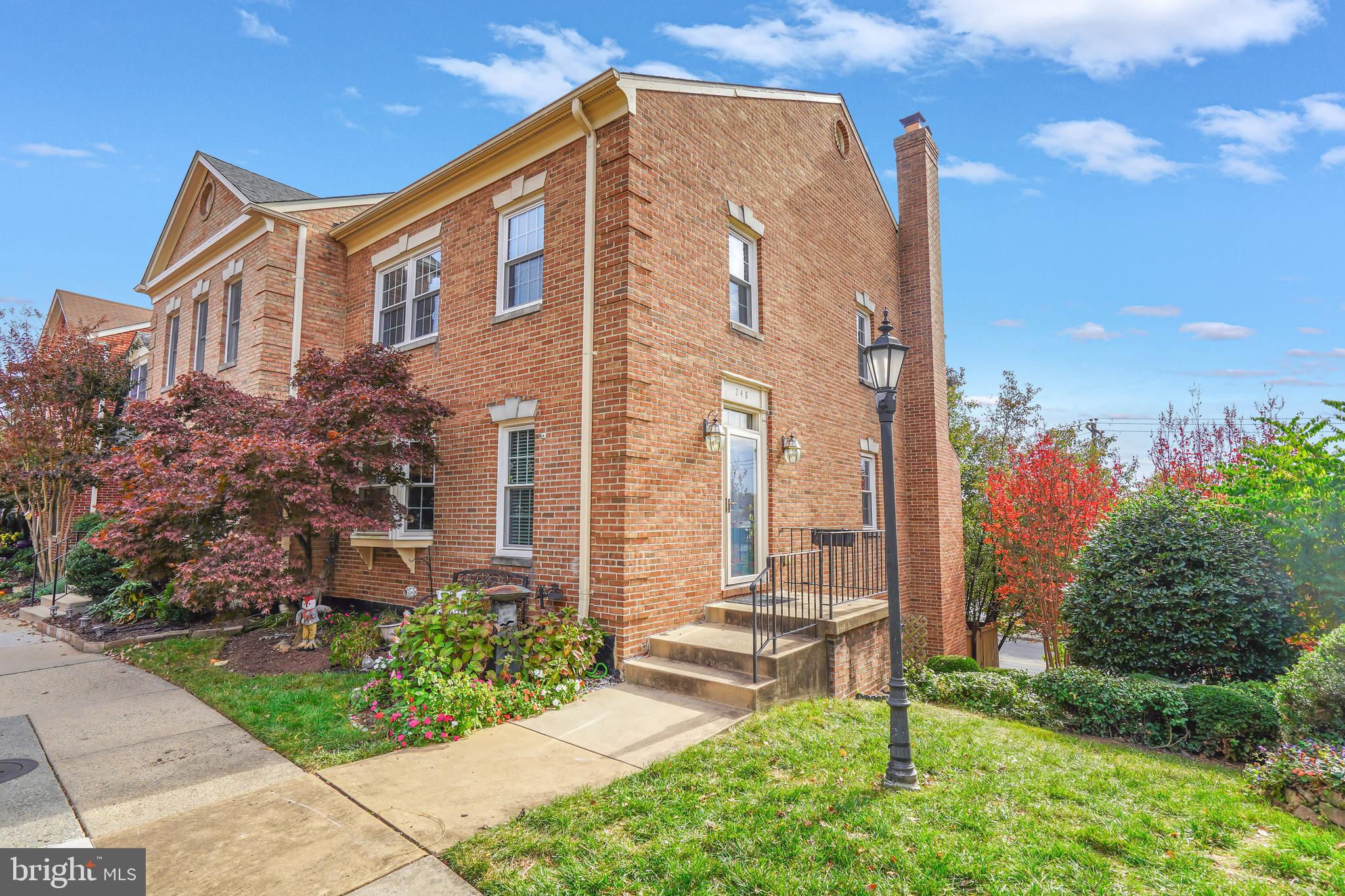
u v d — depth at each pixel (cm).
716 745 493
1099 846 359
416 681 567
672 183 791
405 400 827
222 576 716
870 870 318
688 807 384
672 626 748
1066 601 864
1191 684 692
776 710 591
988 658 1666
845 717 588
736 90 919
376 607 984
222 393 917
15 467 1404
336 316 1152
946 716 658
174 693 645
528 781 427
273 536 807
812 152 1120
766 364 942
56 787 422
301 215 1120
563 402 768
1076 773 484
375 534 919
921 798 412
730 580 849
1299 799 440
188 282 1366
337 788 418
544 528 775
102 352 1492
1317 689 495
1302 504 716
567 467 756
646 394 725
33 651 845
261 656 777
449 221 962
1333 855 355
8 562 1596
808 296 1075
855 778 438
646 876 311
